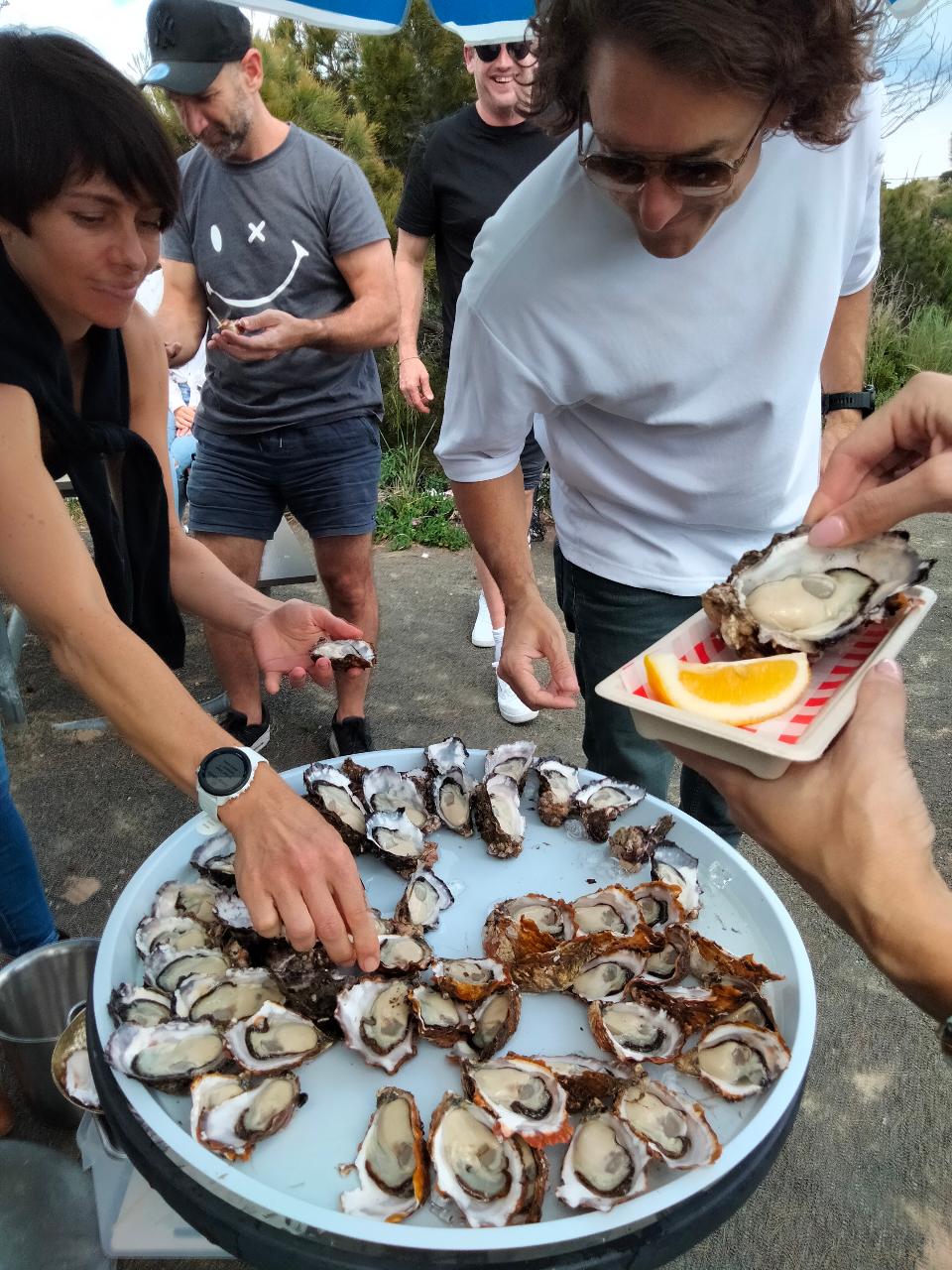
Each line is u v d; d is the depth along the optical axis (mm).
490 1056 1111
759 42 975
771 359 1519
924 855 837
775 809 915
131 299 1345
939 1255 1657
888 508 953
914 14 1681
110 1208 1380
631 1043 1146
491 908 1357
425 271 6094
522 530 1787
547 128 1346
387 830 1438
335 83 6797
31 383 1273
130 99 1185
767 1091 1037
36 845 2623
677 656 1104
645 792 1521
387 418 5965
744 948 1262
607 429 1686
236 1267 1556
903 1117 1913
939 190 9289
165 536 1656
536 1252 848
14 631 3430
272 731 3250
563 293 1462
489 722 3338
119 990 1127
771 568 1177
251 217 2539
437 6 1988
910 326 7195
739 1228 1689
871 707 909
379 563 4895
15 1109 1793
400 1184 956
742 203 1378
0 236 1256
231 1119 1003
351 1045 1100
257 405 2641
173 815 2773
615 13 1008
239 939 1266
